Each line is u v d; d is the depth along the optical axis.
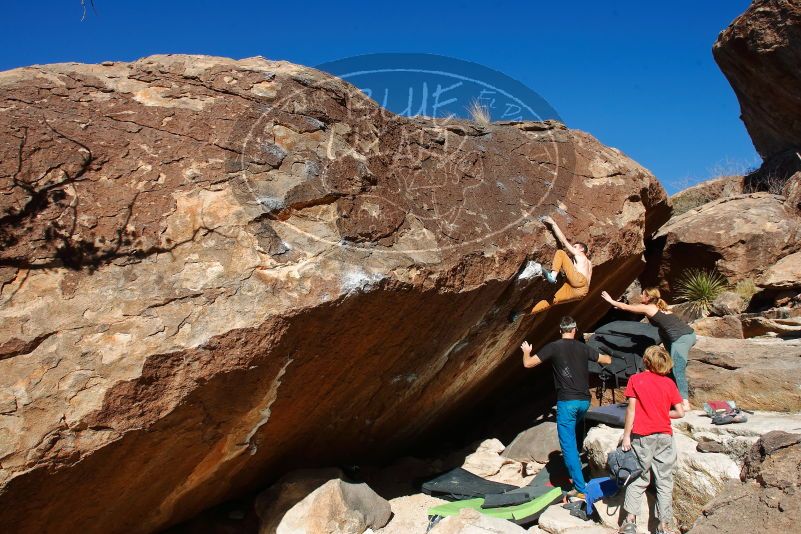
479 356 6.18
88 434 3.36
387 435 6.08
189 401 3.63
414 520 5.20
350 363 4.57
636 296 11.53
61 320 3.42
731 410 5.38
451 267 4.71
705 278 10.36
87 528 3.92
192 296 3.69
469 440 8.04
